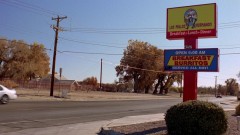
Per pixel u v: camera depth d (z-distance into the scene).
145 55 103.94
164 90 125.81
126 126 17.08
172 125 12.52
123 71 106.62
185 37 18.12
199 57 17.52
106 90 105.88
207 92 198.00
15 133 14.45
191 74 17.78
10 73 74.56
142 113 28.36
